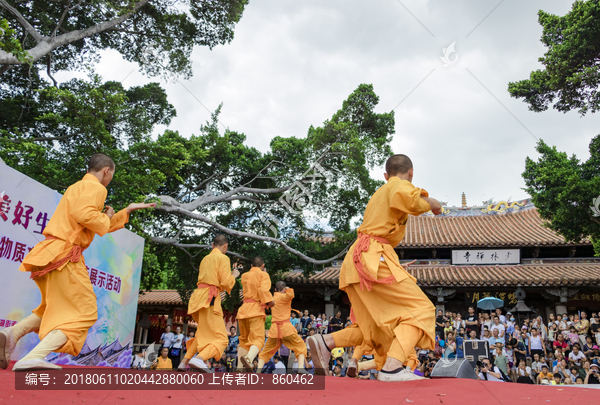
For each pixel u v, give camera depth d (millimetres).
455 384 2346
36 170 8555
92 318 2973
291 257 13414
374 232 2992
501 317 12906
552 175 11250
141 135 10719
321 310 19156
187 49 11945
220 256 4941
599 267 16875
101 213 3076
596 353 10344
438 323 12508
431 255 19516
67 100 8930
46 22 10391
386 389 2225
